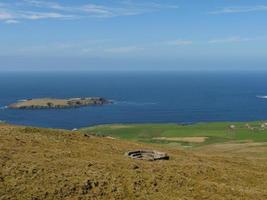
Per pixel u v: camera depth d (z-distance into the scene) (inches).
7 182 1430.9
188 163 2128.4
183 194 1588.3
